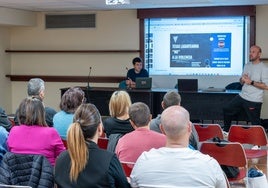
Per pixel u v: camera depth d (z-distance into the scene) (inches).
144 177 83.3
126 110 139.1
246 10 315.6
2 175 99.7
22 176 99.5
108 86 353.7
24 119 109.4
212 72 331.3
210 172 81.3
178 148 83.7
